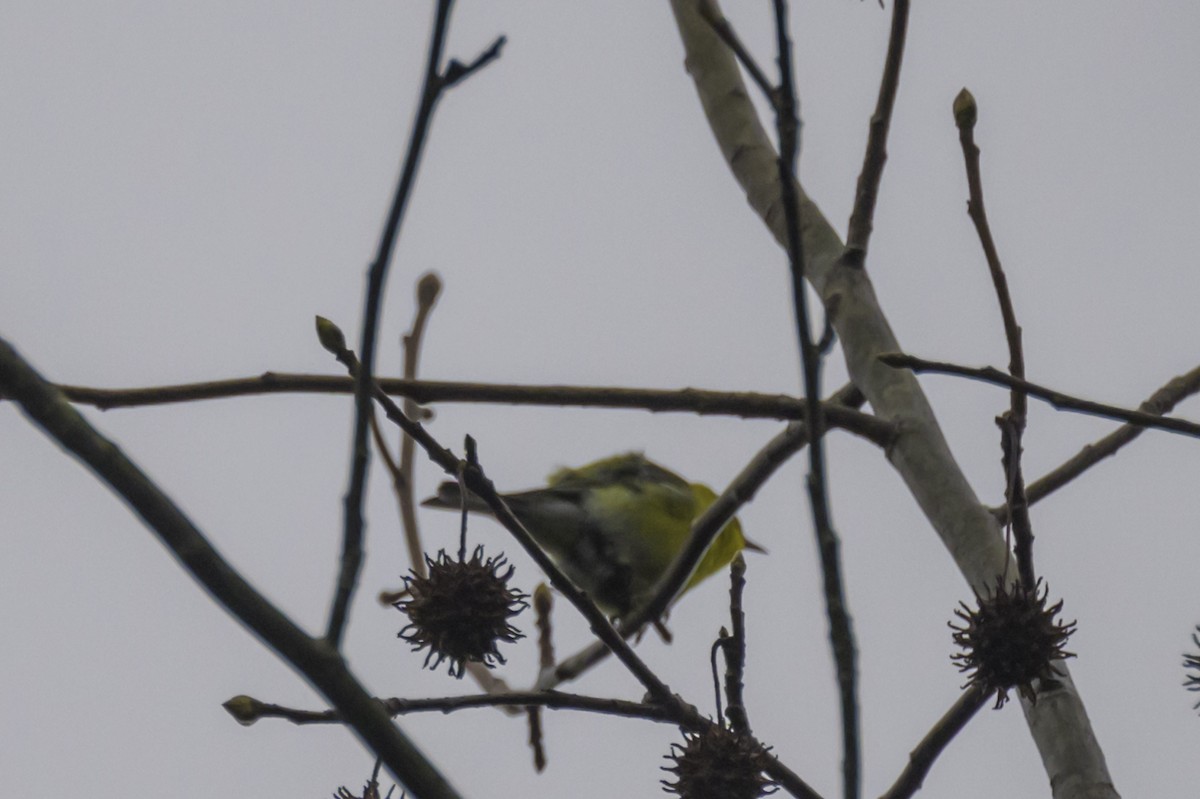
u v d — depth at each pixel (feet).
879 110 31.27
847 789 18.57
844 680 18.85
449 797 17.51
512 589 25.13
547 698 25.40
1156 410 32.55
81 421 16.31
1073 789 23.71
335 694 17.26
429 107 18.19
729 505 32.37
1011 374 24.97
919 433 29.12
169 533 16.66
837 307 31.07
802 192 33.37
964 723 25.46
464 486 24.90
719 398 30.30
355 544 18.15
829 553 19.13
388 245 18.42
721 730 25.30
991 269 25.12
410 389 29.91
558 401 30.09
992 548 27.07
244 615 16.98
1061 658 23.41
